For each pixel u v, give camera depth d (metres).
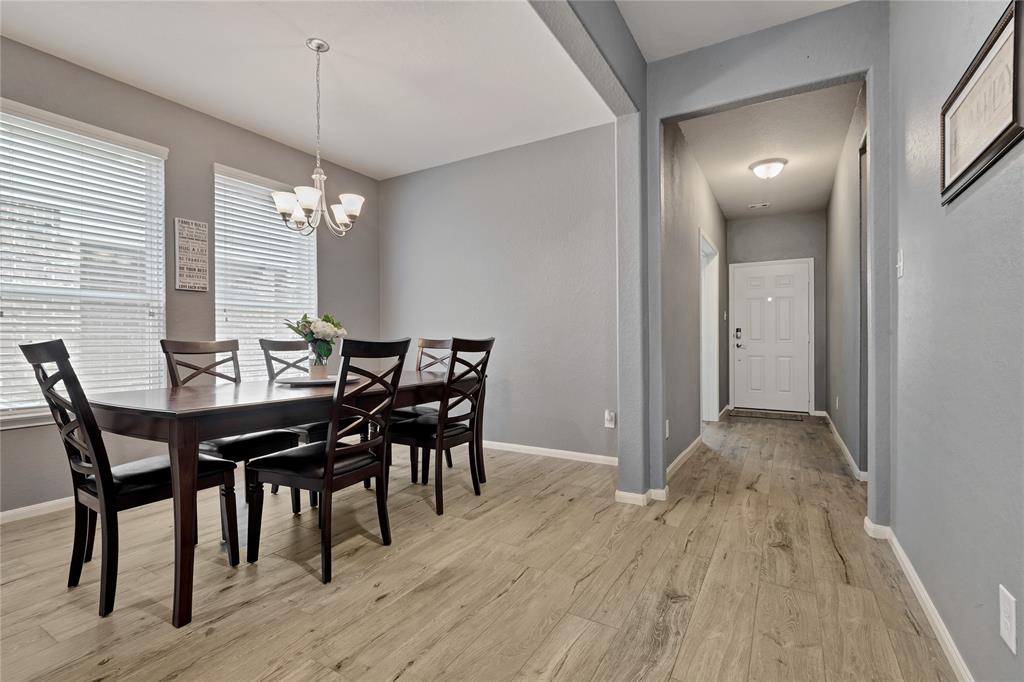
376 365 4.84
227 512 2.04
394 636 1.57
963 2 1.37
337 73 2.98
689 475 3.42
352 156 4.34
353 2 2.36
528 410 4.10
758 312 6.39
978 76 1.21
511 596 1.81
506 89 3.20
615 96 2.59
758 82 2.56
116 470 1.84
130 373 3.05
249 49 2.72
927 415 1.68
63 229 2.77
